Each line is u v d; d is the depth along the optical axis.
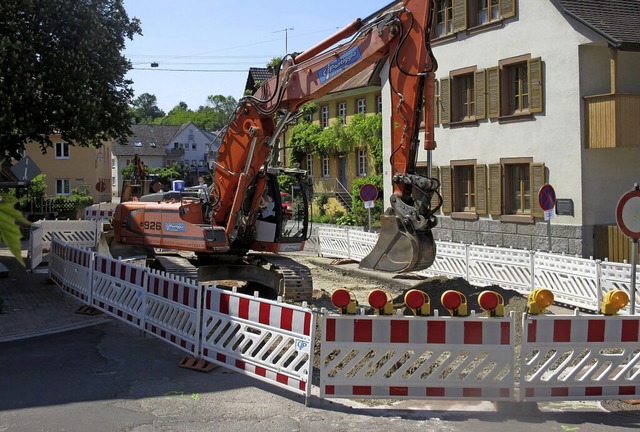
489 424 6.63
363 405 7.22
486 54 21.72
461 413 6.98
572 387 7.09
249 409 7.07
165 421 6.69
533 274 14.32
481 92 21.91
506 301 11.48
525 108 20.72
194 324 8.86
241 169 12.01
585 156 18.72
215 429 6.47
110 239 16.25
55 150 46.41
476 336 7.07
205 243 12.07
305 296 11.93
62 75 16.27
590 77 18.75
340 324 7.09
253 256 13.41
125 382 8.05
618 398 7.15
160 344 10.02
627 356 7.16
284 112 11.42
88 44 16.30
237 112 11.88
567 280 13.45
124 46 17.70
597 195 18.92
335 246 22.67
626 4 19.91
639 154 19.48
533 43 20.00
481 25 21.80
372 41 9.77
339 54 10.35
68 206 39.62
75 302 13.40
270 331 7.71
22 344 10.06
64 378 8.23
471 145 22.52
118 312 11.19
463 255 16.12
